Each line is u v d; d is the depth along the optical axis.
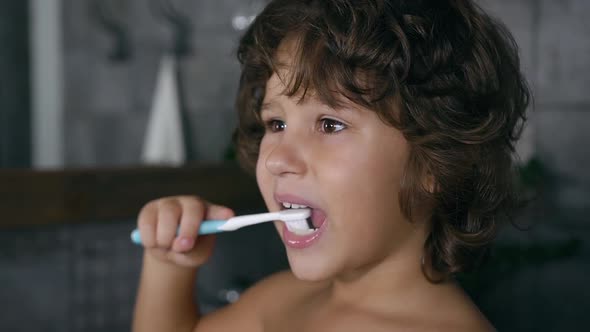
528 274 1.71
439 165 0.61
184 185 1.37
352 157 0.56
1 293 1.19
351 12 0.59
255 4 1.84
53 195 1.17
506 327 1.67
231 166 1.46
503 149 0.68
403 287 0.61
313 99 0.58
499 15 1.74
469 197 0.64
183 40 1.91
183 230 0.65
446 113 0.60
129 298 1.36
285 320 0.70
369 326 0.60
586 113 1.66
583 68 1.67
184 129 1.90
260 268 1.62
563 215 1.70
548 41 1.73
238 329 0.74
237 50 0.83
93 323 1.31
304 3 0.62
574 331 1.65
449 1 0.63
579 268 1.65
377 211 0.58
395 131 0.58
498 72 0.65
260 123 0.74
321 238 0.57
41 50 1.96
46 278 1.24
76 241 1.28
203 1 1.94
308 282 0.74
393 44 0.58
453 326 0.59
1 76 1.85
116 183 1.26
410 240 0.61
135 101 1.97
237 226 0.64
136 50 1.97
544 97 1.74
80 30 1.98
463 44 0.62
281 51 0.62
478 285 1.36
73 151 2.02
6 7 1.85
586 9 1.67
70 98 2.00
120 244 1.35
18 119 1.90
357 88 0.56
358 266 0.59
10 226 1.12
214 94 1.95
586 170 1.66
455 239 0.64
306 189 0.57
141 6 1.96
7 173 1.12
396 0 0.60
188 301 0.77
